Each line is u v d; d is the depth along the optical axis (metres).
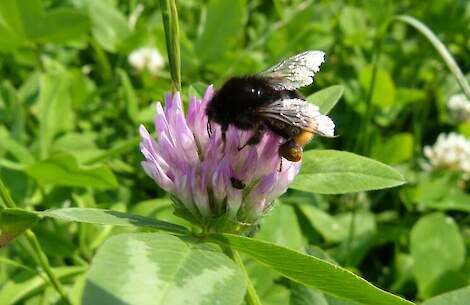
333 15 0.43
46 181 0.23
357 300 0.13
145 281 0.10
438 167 0.33
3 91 0.30
